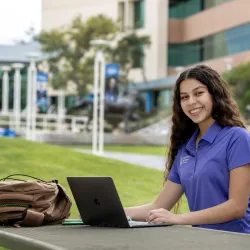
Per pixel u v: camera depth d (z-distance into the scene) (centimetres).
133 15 6775
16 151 1741
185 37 6556
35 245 328
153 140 4569
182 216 433
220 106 462
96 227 410
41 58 6462
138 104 5309
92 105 5284
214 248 313
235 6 5775
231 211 439
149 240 340
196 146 471
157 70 6531
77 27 6097
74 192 426
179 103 482
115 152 3612
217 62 5994
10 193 441
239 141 450
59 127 5259
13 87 7700
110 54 6066
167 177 494
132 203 1193
